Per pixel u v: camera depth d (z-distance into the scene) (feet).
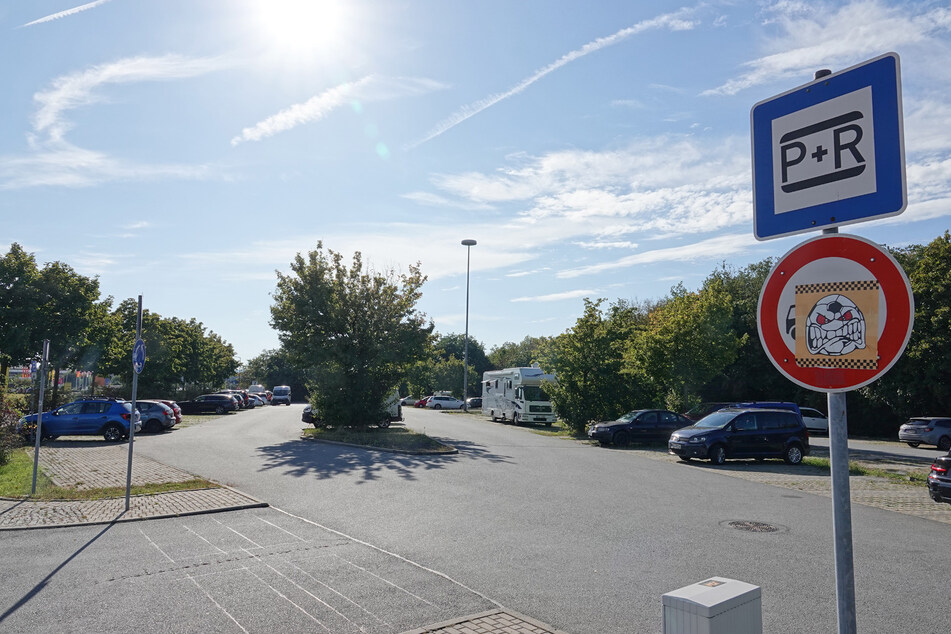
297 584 21.38
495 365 301.84
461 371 262.47
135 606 19.20
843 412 7.81
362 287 93.97
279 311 92.22
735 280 152.76
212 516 32.71
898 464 70.08
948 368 105.40
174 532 29.07
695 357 101.24
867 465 68.64
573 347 101.45
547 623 18.20
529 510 35.27
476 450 69.67
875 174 7.92
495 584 21.79
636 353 103.14
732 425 65.21
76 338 93.09
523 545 27.30
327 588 21.01
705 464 64.44
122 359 131.23
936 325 107.55
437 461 58.08
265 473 48.96
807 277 8.40
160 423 89.35
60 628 17.47
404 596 20.26
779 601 20.38
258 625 17.74
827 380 8.05
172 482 42.73
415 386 247.50
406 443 73.05
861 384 7.72
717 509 36.91
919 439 95.09
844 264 8.05
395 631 17.35
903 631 17.95
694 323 102.06
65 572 22.65
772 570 23.90
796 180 8.75
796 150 8.79
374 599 19.94
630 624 18.17
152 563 23.86
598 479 48.73
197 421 115.34
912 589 21.80
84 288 94.79
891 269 7.61
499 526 31.04
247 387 297.74
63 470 49.65
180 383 165.37
